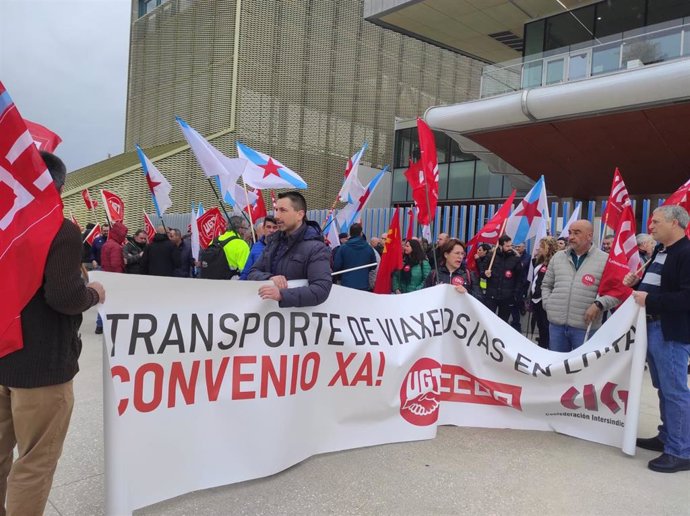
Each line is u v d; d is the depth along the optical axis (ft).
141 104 98.63
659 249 13.65
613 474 12.13
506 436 14.37
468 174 67.21
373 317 13.28
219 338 10.43
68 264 7.50
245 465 10.73
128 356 9.32
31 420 7.66
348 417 12.75
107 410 8.71
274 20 77.82
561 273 16.21
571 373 14.38
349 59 85.56
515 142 47.91
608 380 13.97
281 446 11.28
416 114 94.22
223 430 10.48
